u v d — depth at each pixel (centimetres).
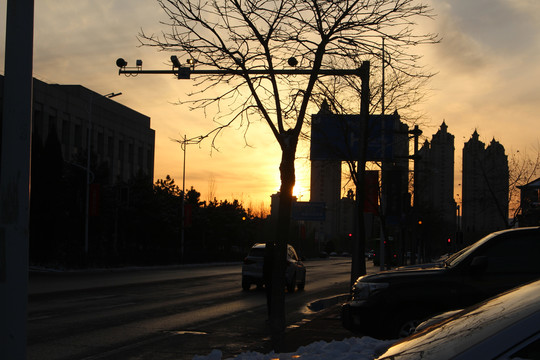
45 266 3488
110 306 1562
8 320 423
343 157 1809
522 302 285
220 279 2912
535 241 824
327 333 1066
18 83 446
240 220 7431
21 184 437
